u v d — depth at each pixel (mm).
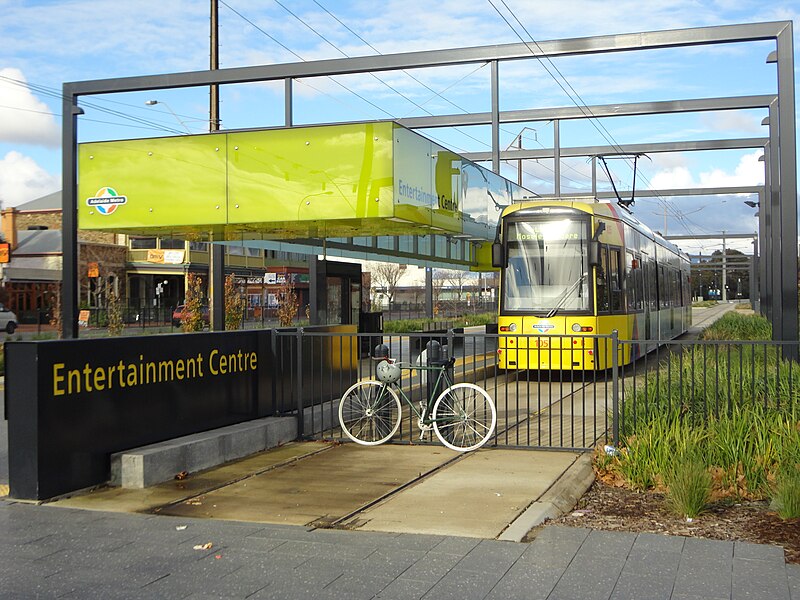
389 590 5117
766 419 8672
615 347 9406
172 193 14375
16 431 7582
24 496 7555
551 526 6586
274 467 9109
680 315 34781
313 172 13531
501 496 7500
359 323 23875
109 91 19297
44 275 51688
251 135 13945
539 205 18359
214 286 20781
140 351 8711
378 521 6750
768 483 7527
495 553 5816
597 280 17984
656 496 7695
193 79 19391
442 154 15516
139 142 14625
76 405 7891
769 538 6145
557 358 17703
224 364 10086
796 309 16562
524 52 19219
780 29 17141
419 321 48938
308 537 6289
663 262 28812
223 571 5520
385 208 13094
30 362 7531
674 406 9680
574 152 34938
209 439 9117
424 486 7992
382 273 75562
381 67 19438
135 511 7223
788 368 10641
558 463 9023
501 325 18266
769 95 24719
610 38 18266
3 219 55062
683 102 25703
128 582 5336
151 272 59781
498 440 10688
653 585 5121
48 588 5242
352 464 9219
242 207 13969
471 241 21781
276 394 11141
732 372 11453
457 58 19500
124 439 8438
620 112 26375
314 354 12242
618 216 20266
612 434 9734
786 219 16703
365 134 13250
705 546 5922
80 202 14930
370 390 10641
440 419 10273
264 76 19391
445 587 5152
